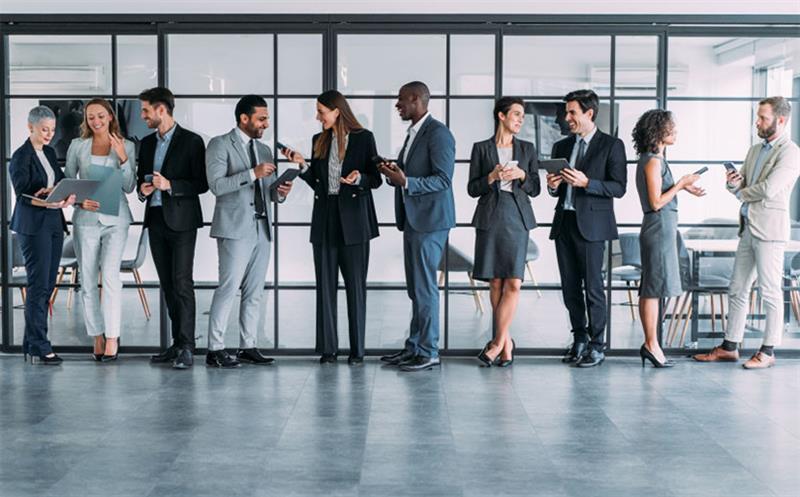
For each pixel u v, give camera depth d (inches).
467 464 171.6
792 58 275.0
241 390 230.5
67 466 169.6
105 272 264.8
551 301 277.0
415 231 252.5
